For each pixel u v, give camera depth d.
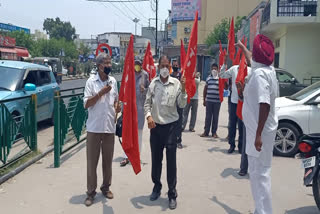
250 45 22.16
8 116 5.78
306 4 15.99
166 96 4.50
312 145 4.21
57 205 4.54
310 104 7.10
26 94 8.39
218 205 4.60
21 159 6.30
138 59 6.29
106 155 4.73
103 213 4.32
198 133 9.66
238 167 6.30
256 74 3.64
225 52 6.91
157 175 4.75
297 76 17.91
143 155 7.05
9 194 4.88
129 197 4.85
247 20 25.06
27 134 6.56
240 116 5.67
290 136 7.18
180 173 5.92
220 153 7.33
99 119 4.57
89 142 4.61
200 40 48.03
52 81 10.55
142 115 6.38
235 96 6.99
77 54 65.00
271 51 3.70
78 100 7.80
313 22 15.93
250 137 3.79
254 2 44.88
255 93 3.69
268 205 3.81
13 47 39.00
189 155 7.12
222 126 10.95
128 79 4.41
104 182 4.80
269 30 18.67
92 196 4.64
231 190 5.15
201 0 48.28
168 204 4.62
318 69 17.72
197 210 4.45
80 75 49.28
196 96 9.69
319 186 4.23
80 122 8.06
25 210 4.37
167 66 4.54
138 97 6.33
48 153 7.14
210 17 46.12
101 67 4.58
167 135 4.54
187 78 5.09
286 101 7.41
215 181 5.54
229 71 6.95
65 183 5.34
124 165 6.30
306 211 4.45
